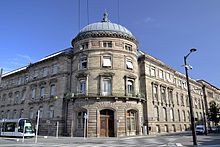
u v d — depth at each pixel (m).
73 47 43.88
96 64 38.94
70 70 43.03
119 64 39.47
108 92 37.97
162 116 48.53
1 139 32.75
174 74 58.28
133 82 40.72
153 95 46.75
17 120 38.84
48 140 29.47
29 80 51.22
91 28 41.62
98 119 36.09
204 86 76.88
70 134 37.56
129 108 38.25
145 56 46.31
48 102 43.81
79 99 37.72
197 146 19.08
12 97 58.06
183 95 60.97
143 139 30.31
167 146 20.14
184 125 57.72
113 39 40.38
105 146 20.70
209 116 61.53
